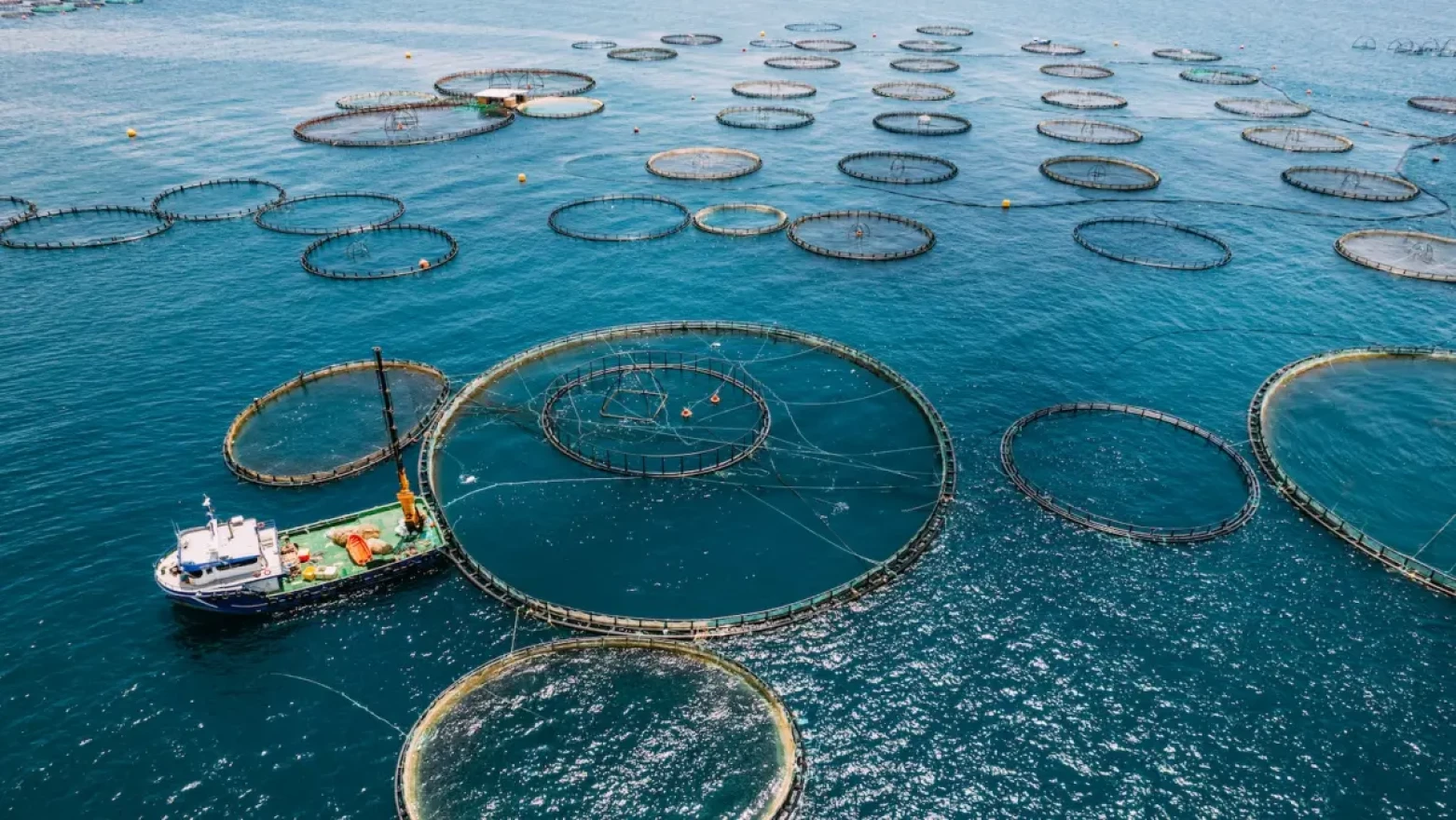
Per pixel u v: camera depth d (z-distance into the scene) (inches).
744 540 3356.3
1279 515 3506.4
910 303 5123.0
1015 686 2787.9
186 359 4419.3
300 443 3826.3
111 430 3865.7
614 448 3853.3
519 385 4284.0
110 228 5915.4
